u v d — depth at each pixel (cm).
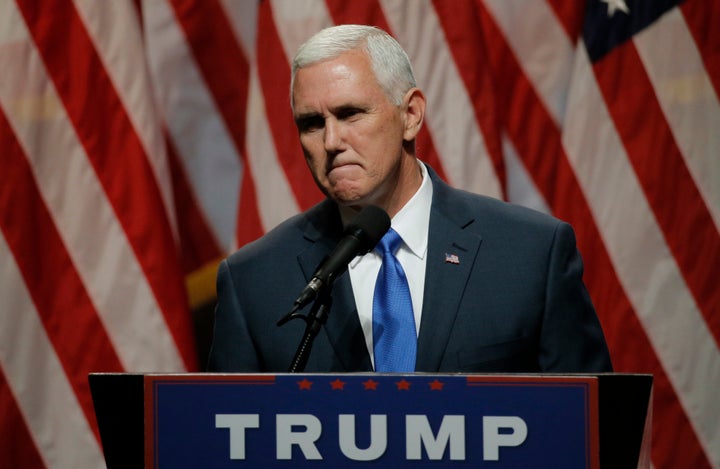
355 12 1280
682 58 1257
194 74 1387
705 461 1234
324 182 718
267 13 1301
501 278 741
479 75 1284
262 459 541
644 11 1270
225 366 774
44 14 1288
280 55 1283
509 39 1360
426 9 1288
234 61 1394
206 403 545
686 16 1261
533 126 1355
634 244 1247
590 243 1256
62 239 1263
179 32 1381
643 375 533
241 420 543
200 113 1388
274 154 1272
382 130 712
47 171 1272
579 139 1268
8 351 1252
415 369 715
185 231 1384
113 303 1261
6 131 1266
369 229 644
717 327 1233
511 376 535
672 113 1253
